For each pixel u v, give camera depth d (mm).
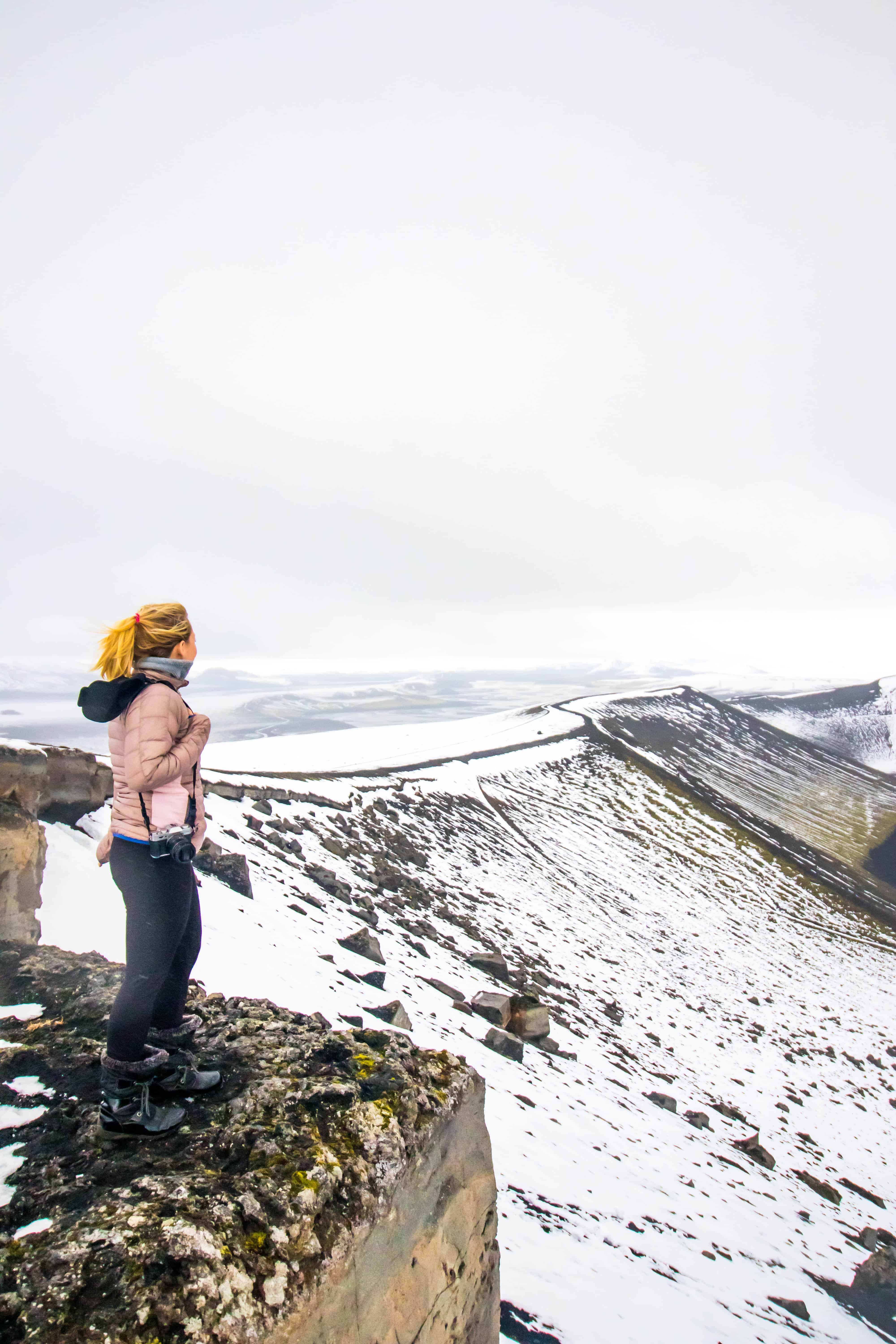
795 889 72000
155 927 2859
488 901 38812
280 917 16750
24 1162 2705
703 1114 21844
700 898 59844
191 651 3111
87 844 10289
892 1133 31016
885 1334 11383
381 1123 3045
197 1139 2832
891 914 74062
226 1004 4207
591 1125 14352
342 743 77438
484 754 78125
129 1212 2299
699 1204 13070
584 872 54969
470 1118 3799
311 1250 2438
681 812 83812
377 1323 2754
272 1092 3113
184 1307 2064
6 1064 3400
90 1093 3166
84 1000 4176
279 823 30438
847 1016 45688
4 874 5195
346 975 14898
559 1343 5656
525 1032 19688
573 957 36500
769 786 118250
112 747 3012
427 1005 16625
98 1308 2008
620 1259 8328
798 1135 26500
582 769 86125
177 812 2939
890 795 137000
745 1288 9758
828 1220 18297
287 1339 2244
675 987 39594
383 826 42531
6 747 6109
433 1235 3258
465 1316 3562
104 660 2982
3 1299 2002
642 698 146375
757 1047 35625
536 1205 8820
